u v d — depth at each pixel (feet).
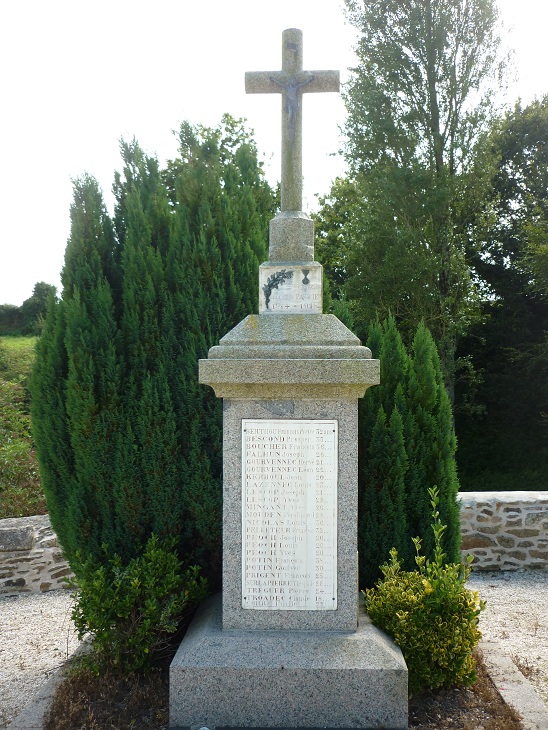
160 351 14.46
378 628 12.47
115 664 12.92
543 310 62.03
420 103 49.03
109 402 14.05
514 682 12.80
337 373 11.46
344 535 11.99
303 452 11.94
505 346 61.82
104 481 14.06
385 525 14.57
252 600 12.09
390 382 15.40
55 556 21.52
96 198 15.66
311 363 11.47
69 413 14.08
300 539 12.02
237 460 12.04
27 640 16.84
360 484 15.01
